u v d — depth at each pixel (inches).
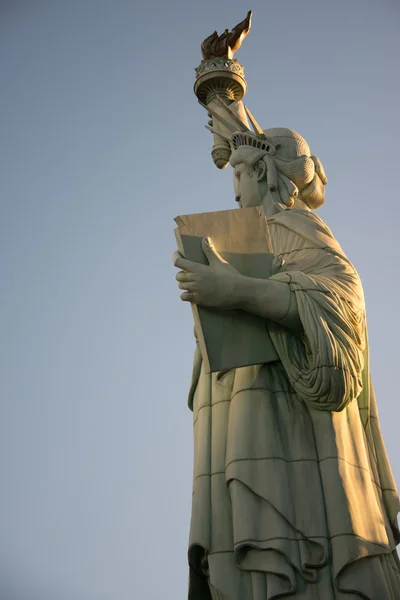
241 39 1045.8
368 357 810.8
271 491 696.4
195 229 761.6
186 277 725.9
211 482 740.0
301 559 678.5
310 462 720.3
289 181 874.1
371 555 684.7
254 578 677.9
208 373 788.6
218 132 959.0
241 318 744.3
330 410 735.7
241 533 682.8
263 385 746.2
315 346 717.3
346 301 746.2
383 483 780.6
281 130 903.7
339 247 818.8
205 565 725.9
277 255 812.0
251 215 775.7
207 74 1005.8
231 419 742.5
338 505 697.6
